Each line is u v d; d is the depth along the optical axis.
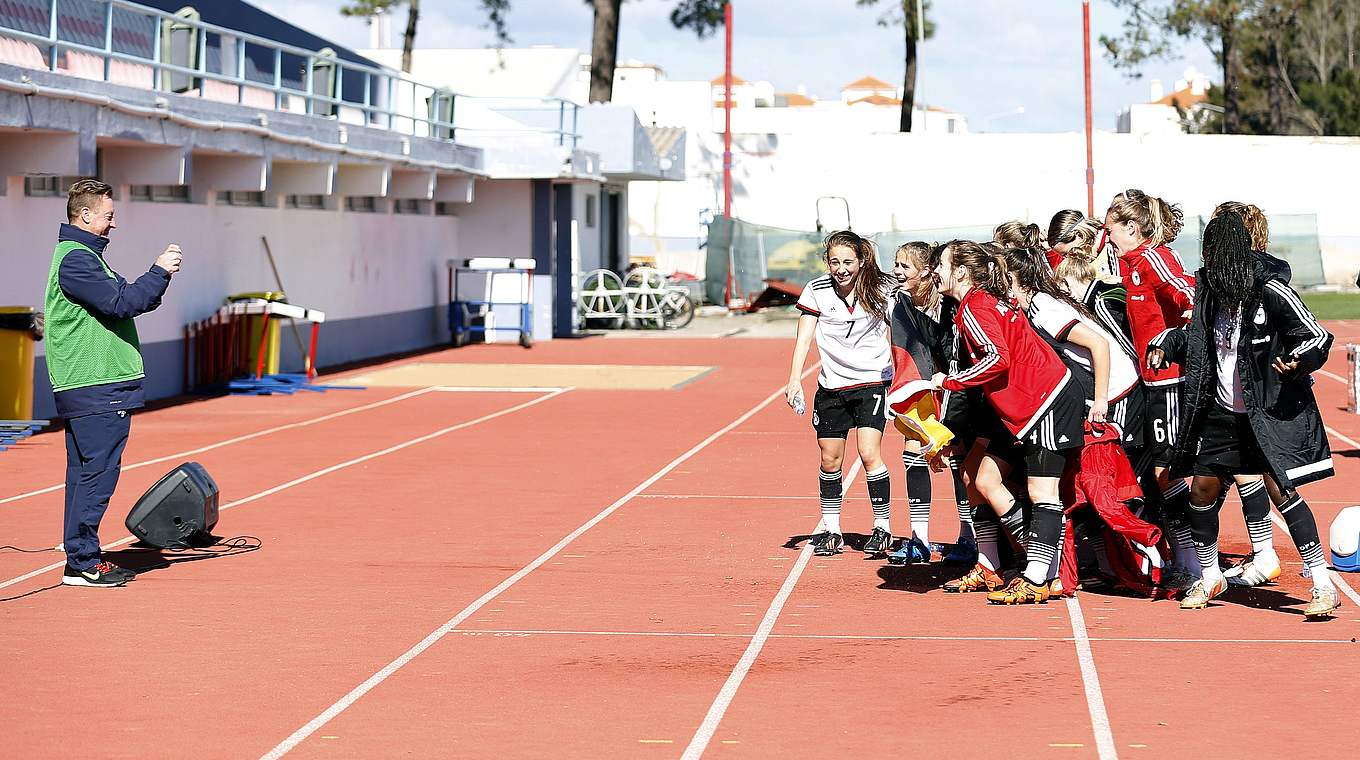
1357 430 19.38
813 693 7.53
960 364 9.69
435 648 8.49
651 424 20.42
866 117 107.44
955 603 9.55
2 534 12.22
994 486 9.50
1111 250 9.80
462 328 37.12
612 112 41.31
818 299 11.01
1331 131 76.12
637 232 58.47
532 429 19.86
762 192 58.56
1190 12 61.19
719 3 52.38
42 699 7.48
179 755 6.60
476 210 39.06
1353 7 76.12
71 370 10.07
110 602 9.70
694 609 9.45
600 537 12.03
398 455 17.25
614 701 7.41
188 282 24.89
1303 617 8.98
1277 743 6.63
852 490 14.51
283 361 28.62
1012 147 58.16
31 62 18.62
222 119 23.33
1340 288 58.00
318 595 9.90
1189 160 58.34
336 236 31.19
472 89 58.47
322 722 7.07
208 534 11.58
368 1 54.03
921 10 63.16
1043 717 7.07
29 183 20.53
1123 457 9.25
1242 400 8.76
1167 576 9.56
